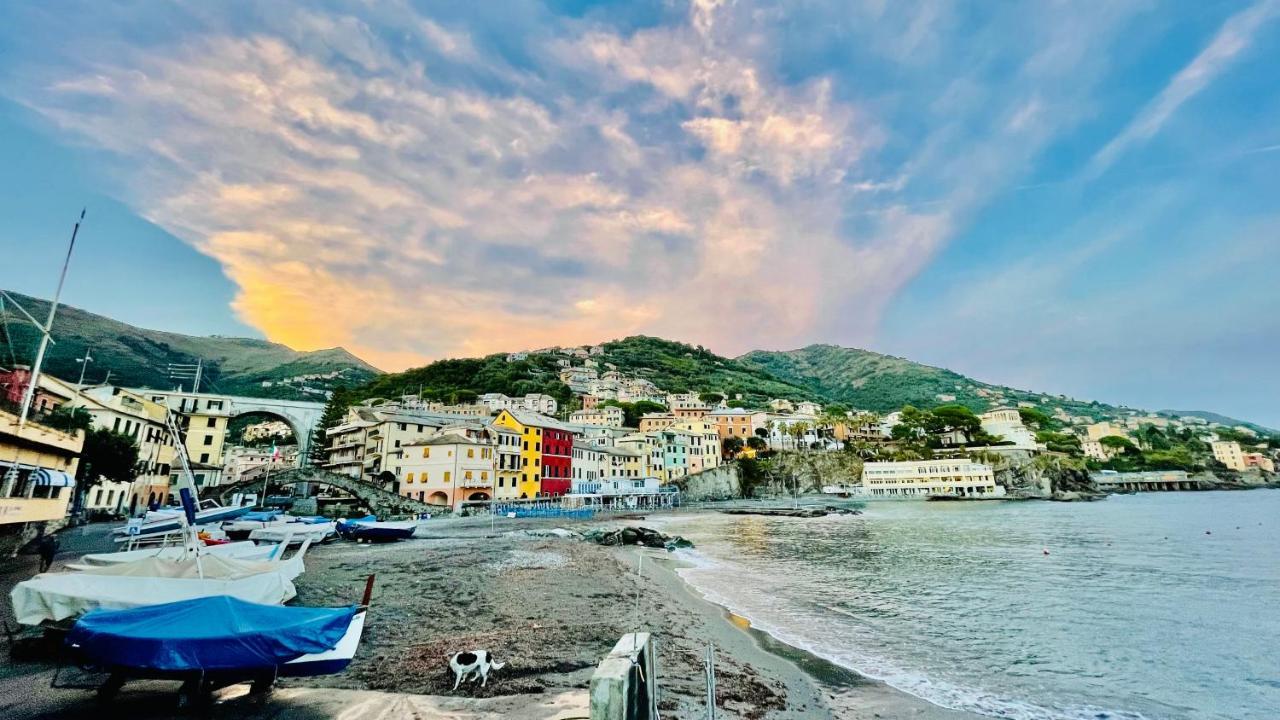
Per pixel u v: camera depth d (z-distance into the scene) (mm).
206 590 15180
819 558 44656
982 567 39688
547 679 14008
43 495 35656
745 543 56000
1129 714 15094
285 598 17422
